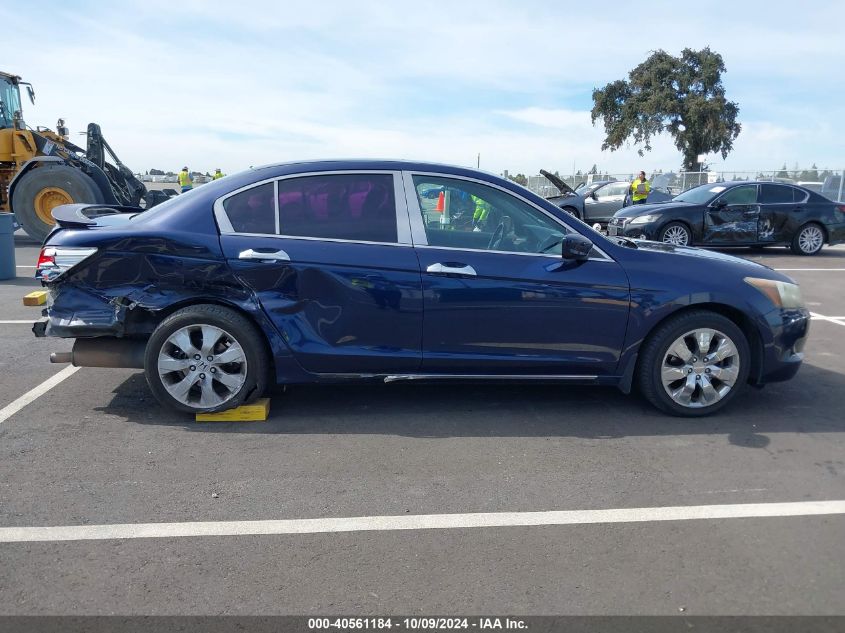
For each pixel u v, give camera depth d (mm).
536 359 4469
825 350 6547
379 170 4441
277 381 4418
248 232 4332
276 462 3904
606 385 4785
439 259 4332
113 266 4254
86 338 4488
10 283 9586
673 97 37688
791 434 4395
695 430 4441
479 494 3553
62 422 4445
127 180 15641
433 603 2672
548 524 3268
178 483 3635
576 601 2691
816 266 12359
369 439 4238
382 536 3148
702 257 4715
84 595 2693
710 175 28094
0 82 14297
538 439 4270
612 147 40062
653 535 3182
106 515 3297
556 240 4508
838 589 2783
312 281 4277
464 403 4891
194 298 4297
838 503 3496
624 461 3963
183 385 4379
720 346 4547
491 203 4477
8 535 3105
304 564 2924
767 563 2965
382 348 4387
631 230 13672
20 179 13422
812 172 26000
